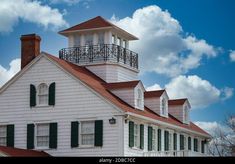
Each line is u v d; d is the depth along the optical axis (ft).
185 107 210.79
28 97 173.17
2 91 176.04
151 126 178.60
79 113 166.61
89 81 173.37
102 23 194.18
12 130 173.17
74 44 197.26
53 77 171.01
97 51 190.80
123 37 203.10
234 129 226.79
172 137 193.47
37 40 182.39
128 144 163.22
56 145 167.43
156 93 192.44
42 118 170.60
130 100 173.17
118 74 190.60
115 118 161.99
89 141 164.66
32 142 169.99
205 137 221.46
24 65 181.37
